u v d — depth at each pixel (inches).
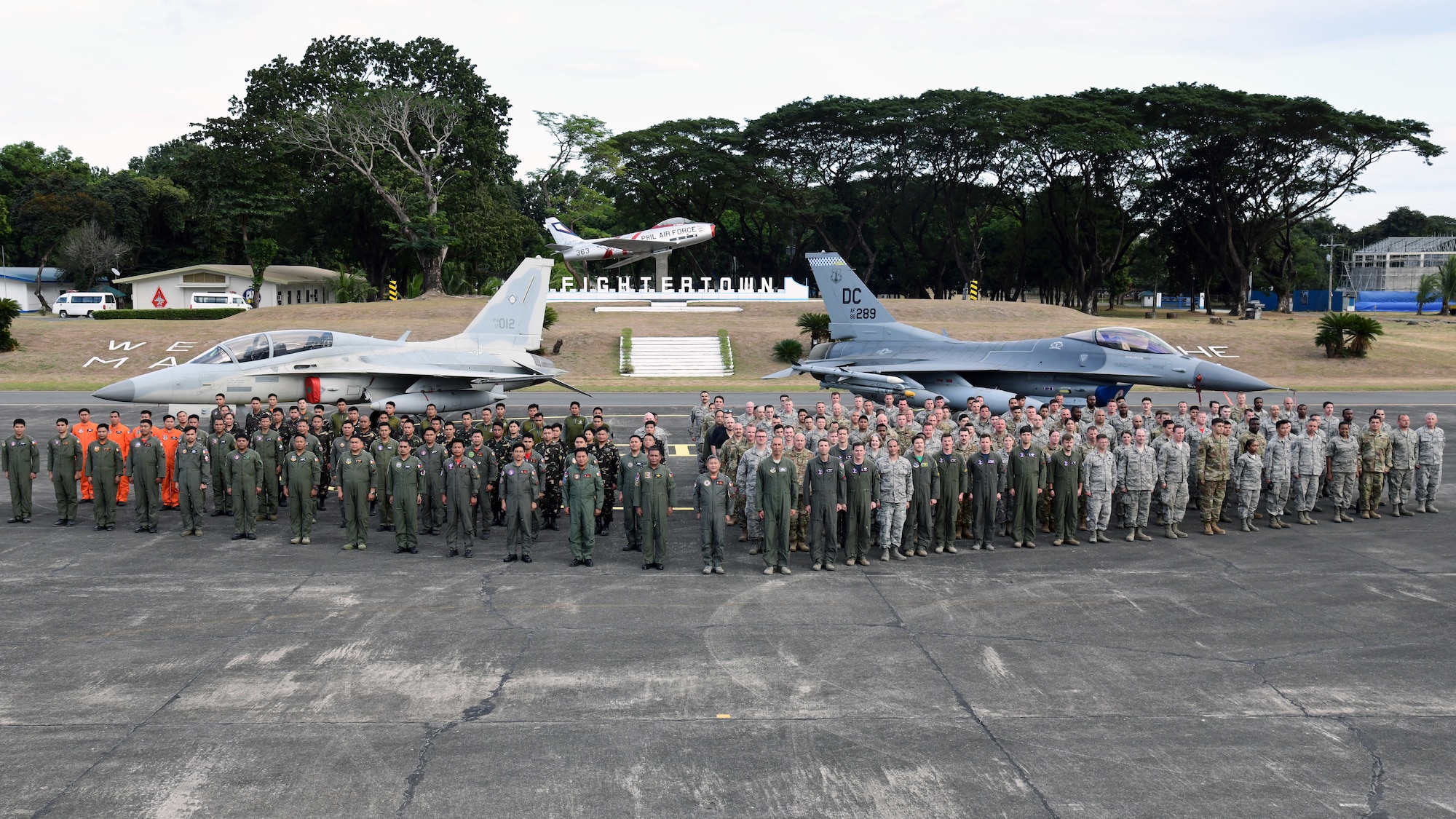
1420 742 315.6
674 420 1186.0
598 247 2652.6
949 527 569.6
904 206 3474.4
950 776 290.8
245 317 2201.0
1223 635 418.3
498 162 2979.8
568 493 534.9
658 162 3245.6
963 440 611.5
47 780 285.4
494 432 637.3
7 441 639.8
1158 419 659.4
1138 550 574.2
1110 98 3097.9
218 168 2768.2
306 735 317.1
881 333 1096.2
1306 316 3380.9
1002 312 2431.1
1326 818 267.7
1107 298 5753.0
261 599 467.2
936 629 425.7
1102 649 401.1
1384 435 658.2
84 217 3366.1
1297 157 2987.2
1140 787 284.7
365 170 2655.0
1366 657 391.9
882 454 546.9
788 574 518.9
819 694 352.5
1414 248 4958.2
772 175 3211.1
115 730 319.9
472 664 380.8
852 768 295.6
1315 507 686.5
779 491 513.3
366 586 491.5
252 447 647.8
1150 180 3115.2
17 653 391.2
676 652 394.9
